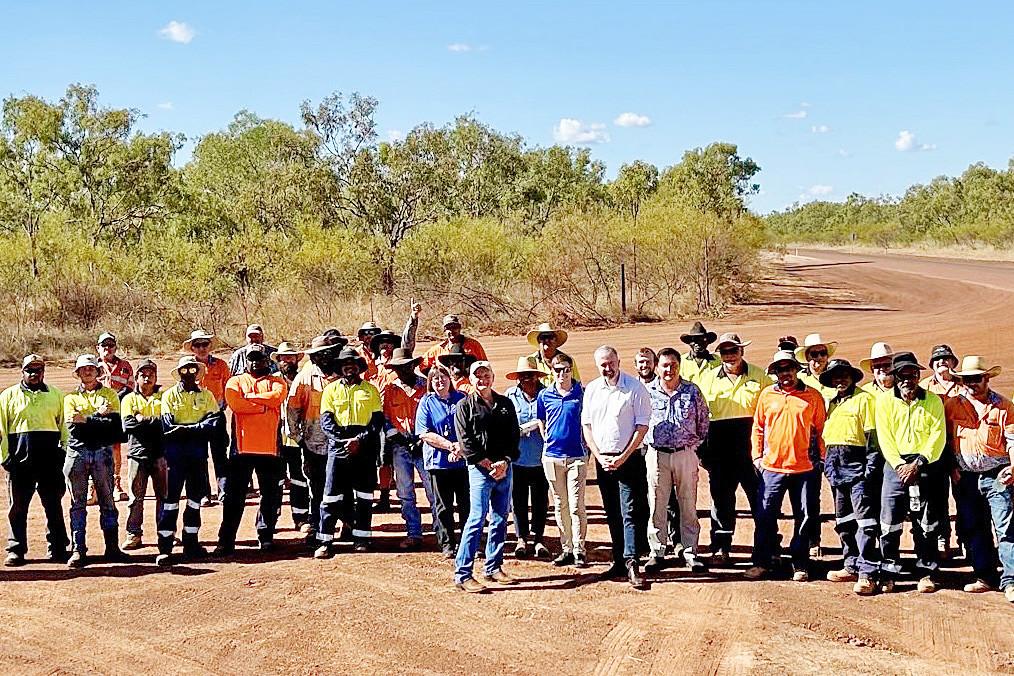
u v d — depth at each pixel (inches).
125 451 514.9
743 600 301.4
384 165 1456.7
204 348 422.6
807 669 251.9
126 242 1363.2
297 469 384.2
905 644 267.0
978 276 2007.9
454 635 275.3
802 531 320.5
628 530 319.9
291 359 382.9
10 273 1093.1
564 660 258.4
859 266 2482.8
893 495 309.4
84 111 1402.6
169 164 1482.5
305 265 1218.6
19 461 338.0
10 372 845.2
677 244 1392.7
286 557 350.9
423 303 1187.3
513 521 410.3
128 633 277.6
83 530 342.3
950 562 339.0
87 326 1021.8
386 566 339.0
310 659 259.6
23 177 1294.3
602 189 2181.3
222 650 265.4
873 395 314.7
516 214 1830.7
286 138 1454.2
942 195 3821.4
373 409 354.9
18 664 257.0
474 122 2181.3
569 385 336.8
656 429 334.3
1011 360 832.3
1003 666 253.4
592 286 1333.7
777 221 5452.8
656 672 250.8
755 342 1006.4
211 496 451.5
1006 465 301.6
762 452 323.0
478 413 311.4
